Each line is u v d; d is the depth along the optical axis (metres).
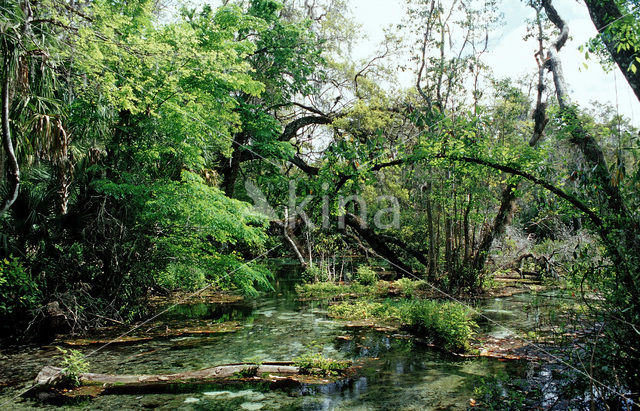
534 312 8.69
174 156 9.19
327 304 10.82
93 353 6.29
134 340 7.01
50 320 7.01
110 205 8.53
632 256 3.71
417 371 5.36
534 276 14.71
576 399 4.10
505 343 6.51
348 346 6.66
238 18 10.48
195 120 8.71
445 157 6.42
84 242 8.10
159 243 8.92
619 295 3.70
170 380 5.04
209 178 11.07
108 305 8.19
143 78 8.11
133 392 4.70
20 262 7.09
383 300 11.08
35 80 5.48
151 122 8.45
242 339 7.13
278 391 4.73
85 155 8.41
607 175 4.46
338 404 4.31
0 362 5.78
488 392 4.47
